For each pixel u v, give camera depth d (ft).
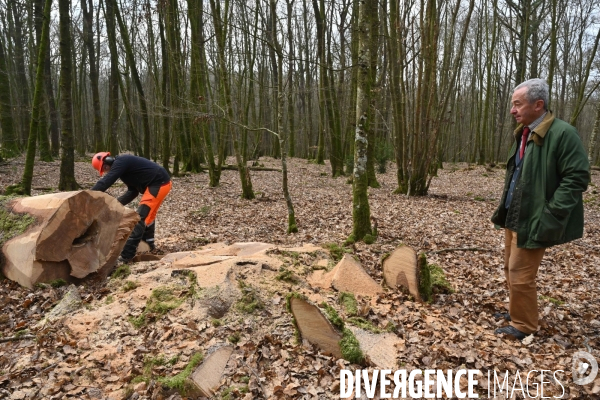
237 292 12.67
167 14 49.26
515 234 11.94
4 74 48.26
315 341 10.99
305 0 69.72
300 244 23.34
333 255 17.08
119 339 11.41
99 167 18.11
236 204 36.78
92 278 15.61
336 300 13.26
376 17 40.37
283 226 28.37
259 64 80.07
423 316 12.98
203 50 46.16
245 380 9.73
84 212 15.30
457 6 43.50
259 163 71.72
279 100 25.79
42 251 14.43
